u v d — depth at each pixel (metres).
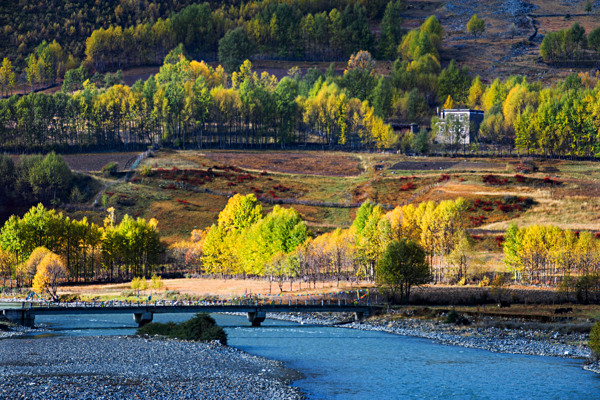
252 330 93.12
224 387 53.81
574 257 123.69
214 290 127.50
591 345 67.62
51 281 124.19
